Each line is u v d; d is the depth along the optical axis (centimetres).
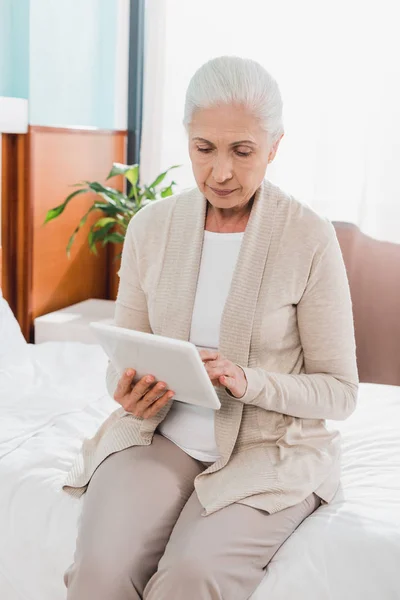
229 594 123
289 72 302
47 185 288
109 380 153
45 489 158
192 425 145
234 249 145
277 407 138
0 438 177
